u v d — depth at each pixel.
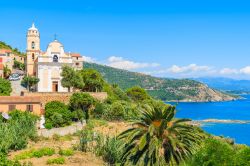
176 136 41.75
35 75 119.94
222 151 26.86
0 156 50.53
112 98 115.88
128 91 151.25
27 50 131.25
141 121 43.19
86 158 62.41
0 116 79.44
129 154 43.19
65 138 80.38
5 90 104.75
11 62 148.62
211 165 26.80
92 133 73.44
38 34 132.12
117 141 62.00
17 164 51.41
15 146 68.12
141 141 41.00
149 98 152.12
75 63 151.25
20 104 88.88
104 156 62.91
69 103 96.50
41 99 99.19
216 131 165.38
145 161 41.75
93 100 99.44
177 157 41.19
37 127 83.81
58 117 86.88
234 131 166.00
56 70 113.31
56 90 113.38
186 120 42.59
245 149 26.59
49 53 113.56
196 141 41.41
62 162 58.88
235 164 26.17
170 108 42.22
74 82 108.31
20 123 76.62
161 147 41.94
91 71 123.00
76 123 90.12
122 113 99.19
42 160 60.44
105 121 95.62
